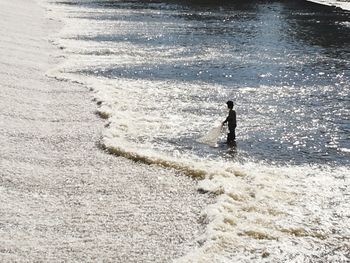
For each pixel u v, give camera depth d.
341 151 22.16
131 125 24.25
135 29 55.94
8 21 52.16
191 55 42.69
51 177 18.08
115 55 41.69
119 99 28.53
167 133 23.59
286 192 17.30
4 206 15.58
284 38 53.19
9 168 18.47
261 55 43.72
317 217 15.59
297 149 22.28
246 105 28.59
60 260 12.80
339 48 48.06
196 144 22.39
